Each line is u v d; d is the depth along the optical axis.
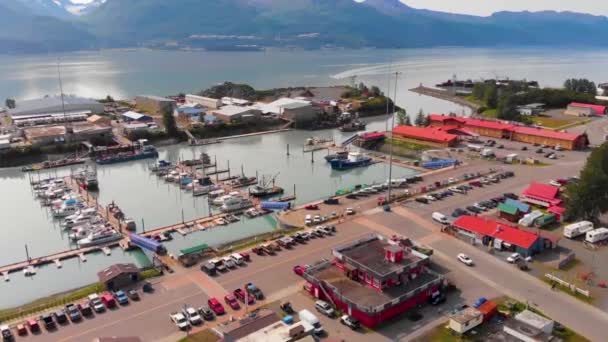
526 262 79.44
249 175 148.38
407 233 92.31
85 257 92.00
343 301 65.25
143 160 169.12
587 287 72.00
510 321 59.22
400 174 147.38
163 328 62.91
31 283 82.62
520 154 155.12
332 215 102.88
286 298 70.00
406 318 64.69
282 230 99.25
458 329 60.53
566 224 96.94
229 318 64.75
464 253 83.56
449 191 115.88
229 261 80.31
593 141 172.00
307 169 156.75
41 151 169.25
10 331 62.09
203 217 113.06
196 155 176.25
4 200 128.38
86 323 64.38
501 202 108.44
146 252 93.62
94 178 136.25
